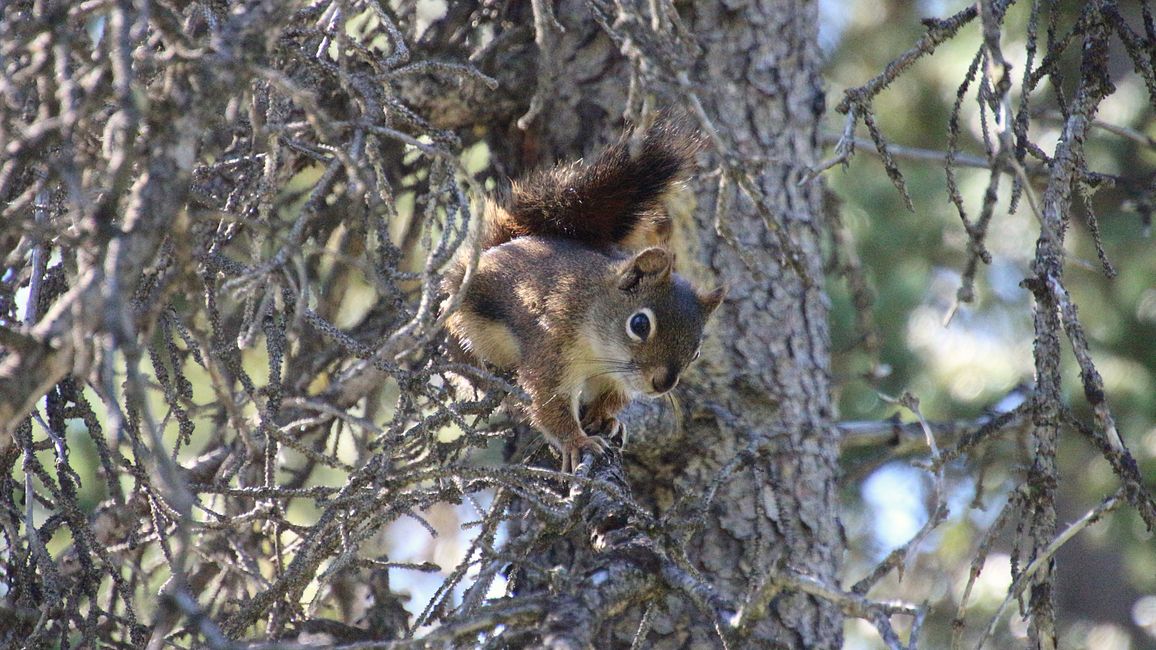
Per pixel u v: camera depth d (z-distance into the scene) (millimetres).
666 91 7062
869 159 20500
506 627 7441
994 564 18531
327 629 10109
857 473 14156
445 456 8961
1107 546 20125
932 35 8008
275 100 8062
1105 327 19172
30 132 5754
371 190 6453
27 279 8430
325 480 17609
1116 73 19922
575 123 11445
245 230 9055
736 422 10672
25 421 7820
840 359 19516
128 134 5375
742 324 11070
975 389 19266
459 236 7074
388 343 6734
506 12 11727
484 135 12219
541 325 10781
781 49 11648
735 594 10125
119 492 7973
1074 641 22438
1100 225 19250
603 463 9875
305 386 11219
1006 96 6965
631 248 11797
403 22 9906
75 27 6648
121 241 5223
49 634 8883
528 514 8609
